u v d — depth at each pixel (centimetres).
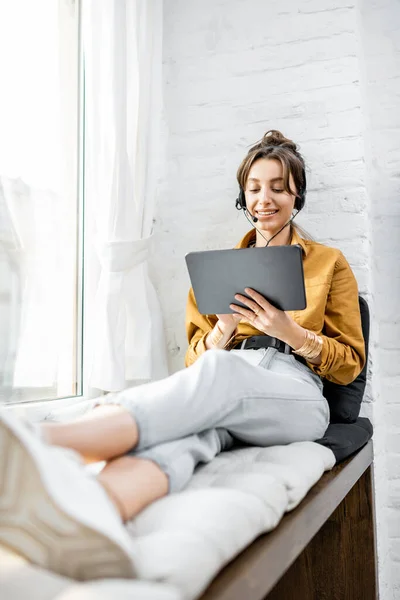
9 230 160
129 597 48
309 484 105
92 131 187
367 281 198
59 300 179
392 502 208
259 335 162
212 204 219
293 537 91
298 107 211
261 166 174
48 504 55
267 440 124
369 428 173
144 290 197
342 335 162
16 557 58
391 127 222
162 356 202
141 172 202
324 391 172
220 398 104
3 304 157
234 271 136
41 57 177
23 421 68
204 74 224
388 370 214
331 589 167
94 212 188
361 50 216
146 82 204
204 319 178
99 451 81
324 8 211
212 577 64
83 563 55
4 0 164
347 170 203
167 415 91
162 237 224
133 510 75
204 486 90
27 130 169
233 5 223
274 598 170
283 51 215
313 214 206
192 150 223
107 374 177
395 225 218
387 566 202
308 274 168
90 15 188
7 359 157
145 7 204
